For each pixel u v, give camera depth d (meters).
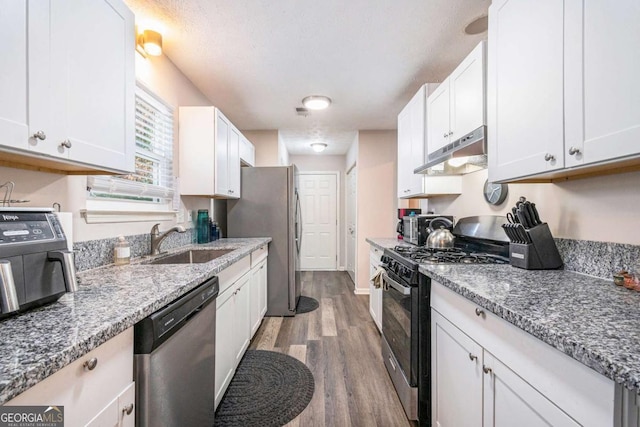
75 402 0.64
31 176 1.15
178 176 2.33
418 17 1.71
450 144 1.77
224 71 2.34
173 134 2.26
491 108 1.38
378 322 2.69
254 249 2.41
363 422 1.56
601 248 1.19
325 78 2.47
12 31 0.77
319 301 3.73
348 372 2.04
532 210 1.39
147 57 1.90
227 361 1.76
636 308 0.82
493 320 0.93
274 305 3.20
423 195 2.65
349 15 1.68
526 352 0.78
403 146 2.81
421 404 1.48
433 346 1.42
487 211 2.02
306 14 1.67
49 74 0.88
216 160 2.36
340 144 4.88
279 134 4.17
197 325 1.21
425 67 2.29
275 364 2.15
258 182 3.25
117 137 1.20
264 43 1.96
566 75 0.98
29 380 0.52
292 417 1.59
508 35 1.26
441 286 1.33
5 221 0.77
